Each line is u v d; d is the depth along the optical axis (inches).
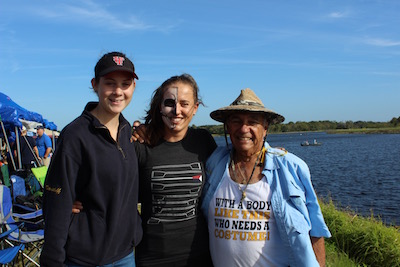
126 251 96.3
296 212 95.9
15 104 419.5
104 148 91.0
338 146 2783.0
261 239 96.7
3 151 413.1
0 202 188.7
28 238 181.0
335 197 711.7
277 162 100.7
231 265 98.9
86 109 94.3
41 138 464.4
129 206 96.6
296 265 93.5
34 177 303.4
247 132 98.7
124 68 92.0
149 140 103.3
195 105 109.2
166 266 100.2
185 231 101.3
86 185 90.9
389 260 229.5
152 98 107.9
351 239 248.1
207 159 109.6
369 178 983.6
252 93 107.0
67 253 89.8
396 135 5236.2
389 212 563.8
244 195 98.4
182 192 101.7
